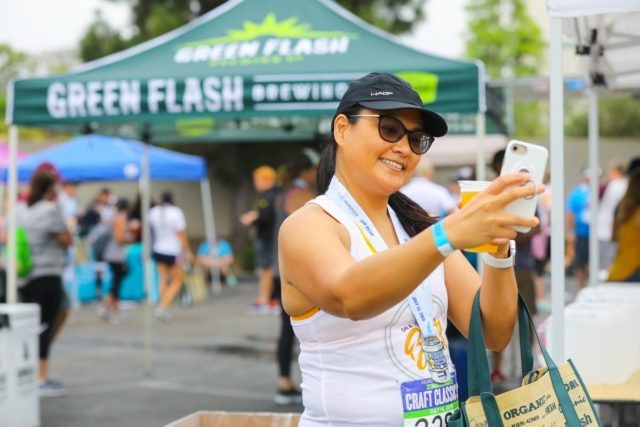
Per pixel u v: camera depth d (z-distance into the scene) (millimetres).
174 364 8789
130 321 12477
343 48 5871
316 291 1872
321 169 2211
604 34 4336
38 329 6051
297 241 1937
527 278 6789
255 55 5938
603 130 24922
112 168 14203
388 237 2135
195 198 23234
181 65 5996
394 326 1991
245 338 10578
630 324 4004
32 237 6969
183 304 14523
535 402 2010
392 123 2020
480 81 5496
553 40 3395
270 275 13484
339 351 1991
